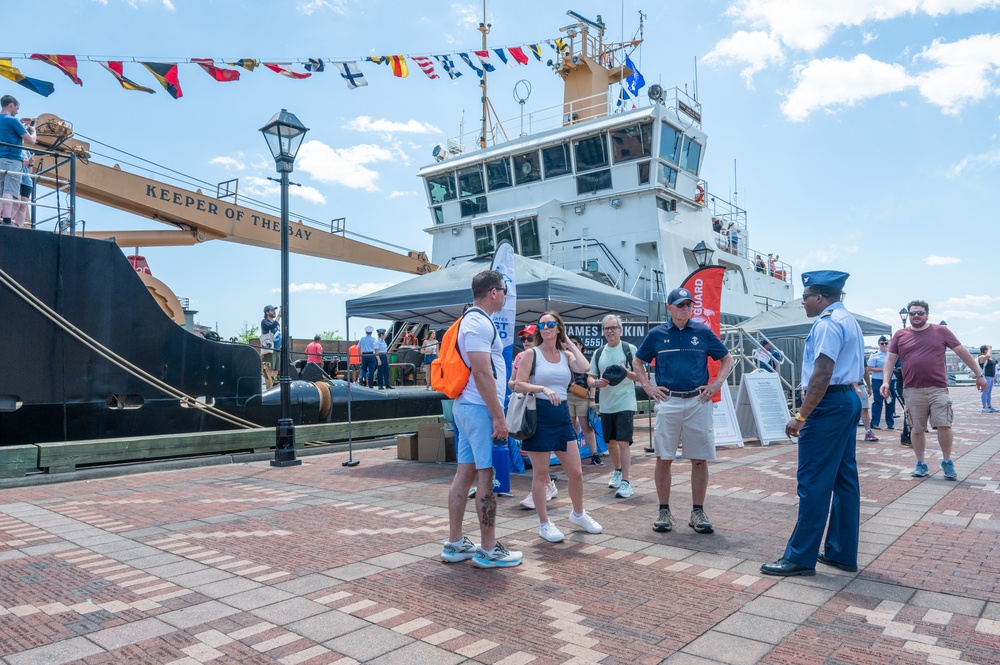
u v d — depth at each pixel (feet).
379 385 50.72
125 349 31.09
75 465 27.17
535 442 16.02
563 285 30.12
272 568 13.85
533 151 69.26
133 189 44.55
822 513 13.12
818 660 9.34
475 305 14.23
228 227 50.49
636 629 10.50
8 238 27.81
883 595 12.00
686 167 68.85
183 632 10.48
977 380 23.75
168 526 17.81
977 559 14.19
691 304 16.83
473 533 16.85
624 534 16.62
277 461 30.12
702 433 16.48
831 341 13.15
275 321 49.16
